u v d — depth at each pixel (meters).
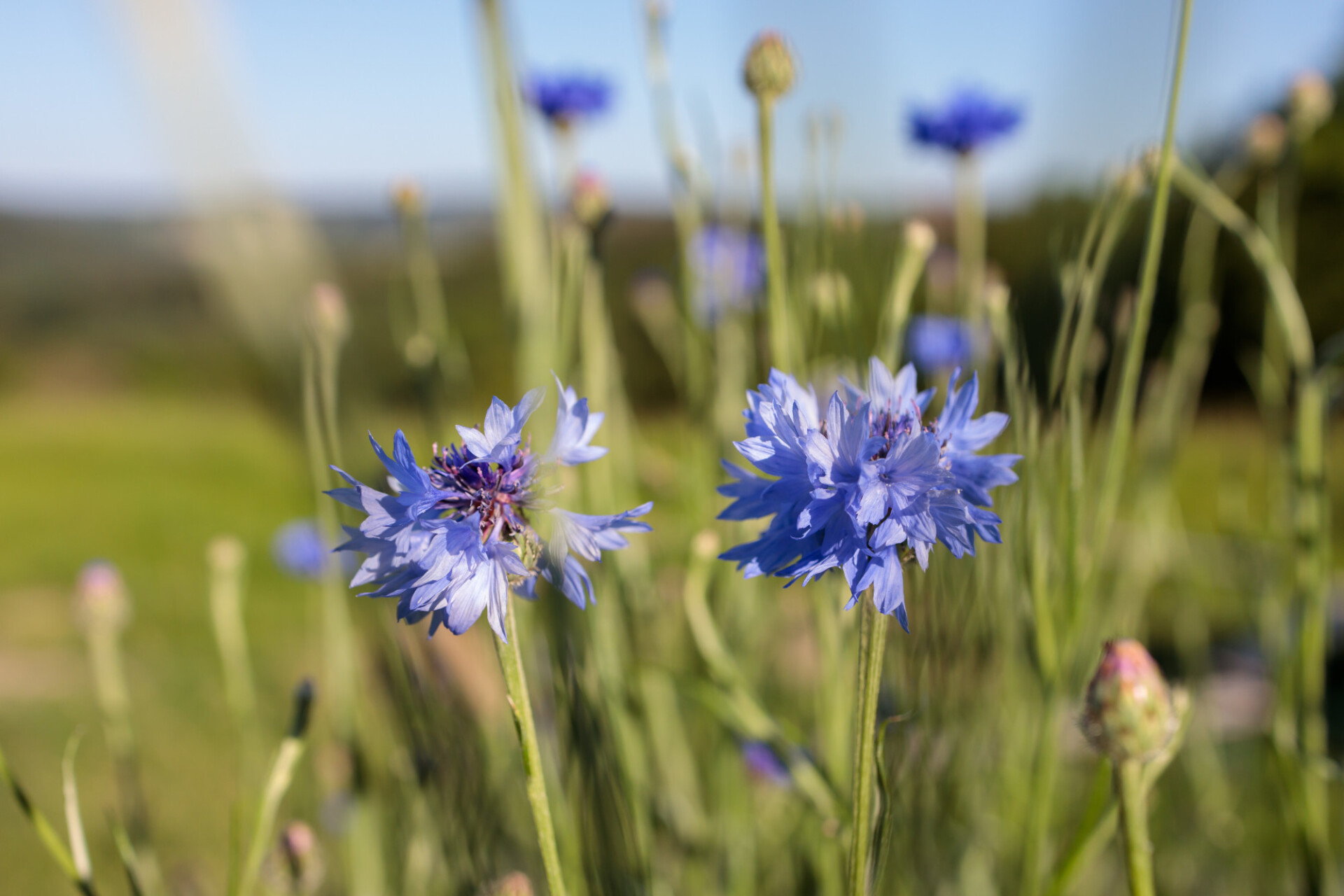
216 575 0.43
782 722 0.36
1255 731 0.58
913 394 0.31
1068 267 0.35
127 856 0.32
